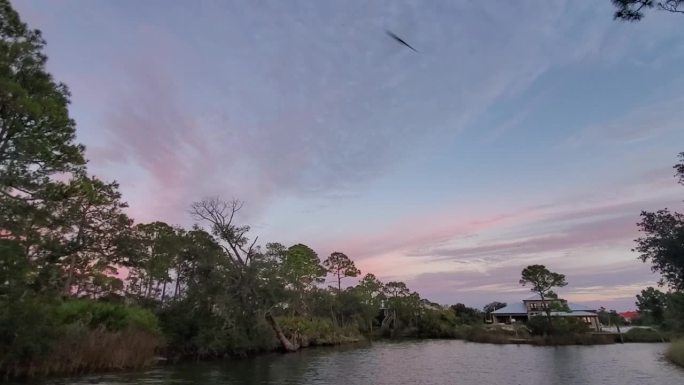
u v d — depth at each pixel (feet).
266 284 150.20
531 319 238.07
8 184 76.23
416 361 127.54
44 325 78.38
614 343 215.51
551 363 121.29
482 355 150.00
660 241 51.85
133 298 150.41
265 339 148.97
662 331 244.83
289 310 186.50
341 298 263.70
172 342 125.90
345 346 199.62
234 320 138.82
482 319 336.08
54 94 79.36
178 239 156.76
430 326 294.66
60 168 83.10
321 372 100.27
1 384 69.97
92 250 114.11
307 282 244.22
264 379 87.66
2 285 72.90
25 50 73.00
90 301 107.14
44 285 94.32
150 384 75.92
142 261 131.23
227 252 151.02
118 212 120.98
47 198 85.40
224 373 96.37
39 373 78.02
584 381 85.05
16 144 74.64
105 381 76.79
